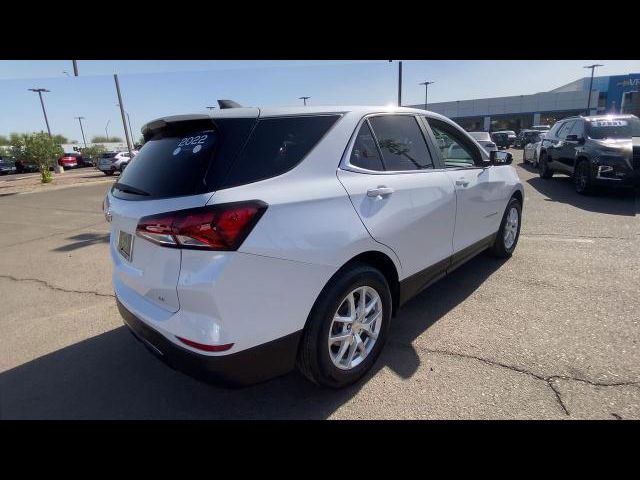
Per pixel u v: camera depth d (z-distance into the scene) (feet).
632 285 12.74
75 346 10.68
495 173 13.80
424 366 9.04
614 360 8.89
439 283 13.62
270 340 6.86
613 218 21.59
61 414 8.04
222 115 7.27
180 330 6.49
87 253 19.79
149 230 6.47
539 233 19.27
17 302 13.82
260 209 6.47
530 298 12.17
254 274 6.46
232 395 8.41
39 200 42.14
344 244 7.57
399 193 8.95
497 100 183.11
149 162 7.80
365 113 8.95
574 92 169.89
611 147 26.81
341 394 8.28
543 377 8.44
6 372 9.53
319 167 7.65
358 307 8.36
